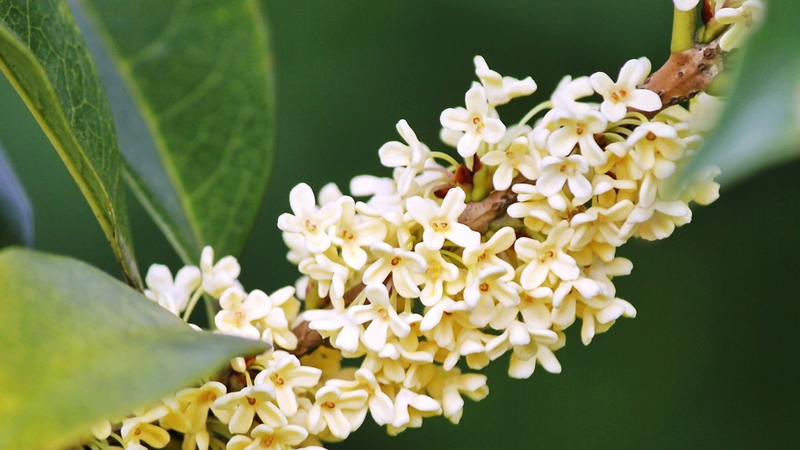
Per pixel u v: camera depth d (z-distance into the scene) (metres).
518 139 0.40
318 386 0.41
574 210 0.40
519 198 0.40
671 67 0.40
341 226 0.40
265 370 0.40
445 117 0.40
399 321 0.40
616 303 0.40
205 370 0.37
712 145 0.34
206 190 0.46
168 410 0.40
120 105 0.46
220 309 0.43
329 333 0.40
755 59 0.34
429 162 0.42
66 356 0.37
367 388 0.40
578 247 0.40
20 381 0.36
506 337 0.40
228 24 0.46
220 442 0.41
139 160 0.46
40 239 0.71
